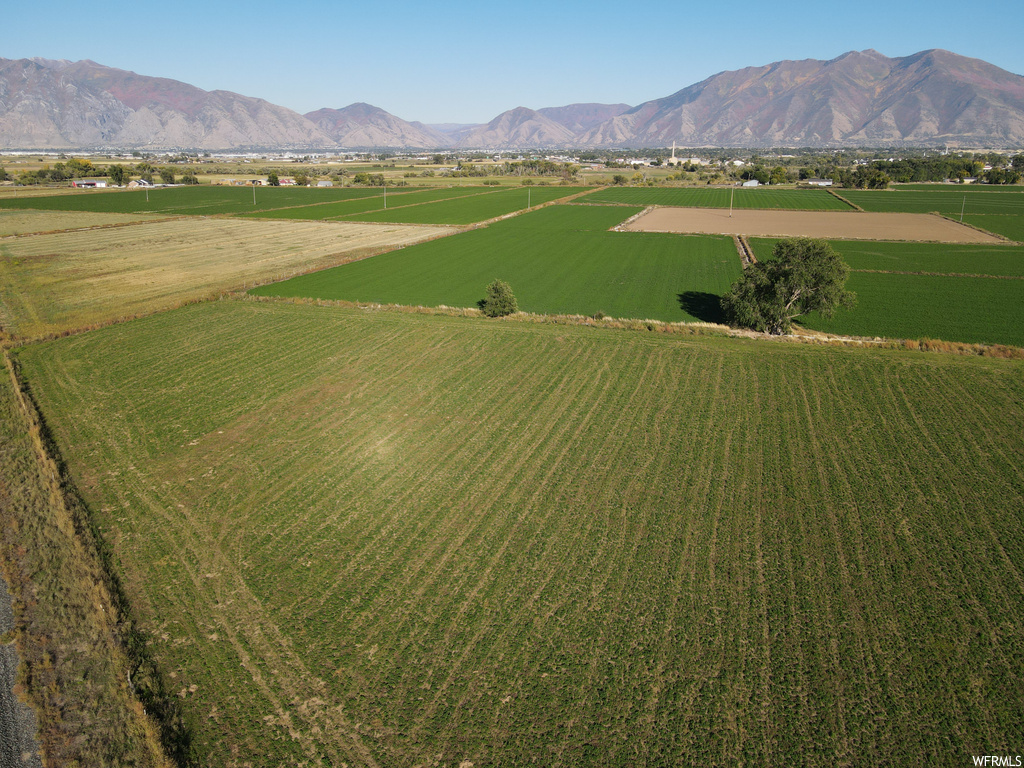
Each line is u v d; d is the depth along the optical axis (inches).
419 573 909.8
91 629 824.3
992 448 1221.1
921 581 876.6
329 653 775.1
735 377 1582.2
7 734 678.5
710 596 855.1
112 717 699.4
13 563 954.7
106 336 1979.6
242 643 795.4
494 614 828.6
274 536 1002.7
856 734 659.4
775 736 658.8
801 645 772.6
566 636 789.9
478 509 1058.7
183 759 649.0
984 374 1565.0
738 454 1220.5
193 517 1055.0
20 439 1339.8
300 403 1483.8
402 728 675.4
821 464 1180.5
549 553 944.9
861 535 976.9
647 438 1286.9
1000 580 874.8
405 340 1897.1
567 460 1207.6
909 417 1354.6
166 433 1344.7
